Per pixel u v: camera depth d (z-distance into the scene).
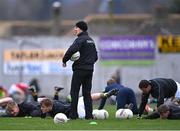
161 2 179.38
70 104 42.84
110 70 111.56
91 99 42.53
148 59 112.38
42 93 112.44
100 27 141.75
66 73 111.31
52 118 42.97
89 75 42.12
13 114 44.38
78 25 42.06
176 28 125.31
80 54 41.81
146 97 43.06
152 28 126.69
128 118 43.47
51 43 113.12
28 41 114.00
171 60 112.44
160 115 42.12
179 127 36.91
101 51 111.75
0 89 82.62
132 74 112.25
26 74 113.94
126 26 141.38
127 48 112.12
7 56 114.62
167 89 43.62
